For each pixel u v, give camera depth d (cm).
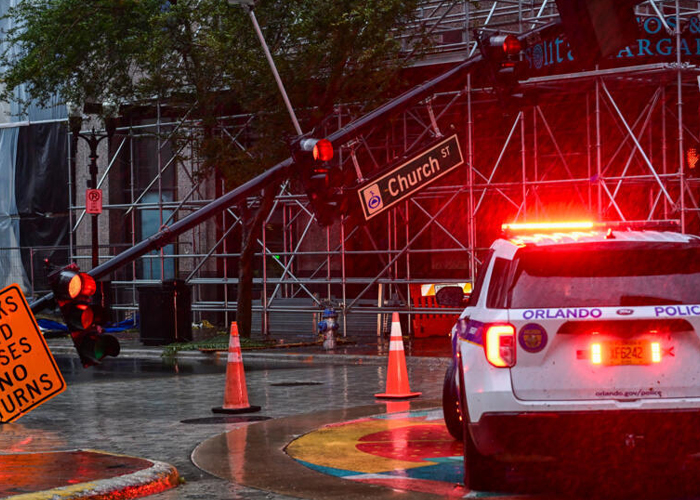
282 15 2936
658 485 1012
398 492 1012
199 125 3183
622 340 920
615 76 2733
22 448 1396
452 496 984
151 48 3069
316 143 1534
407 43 3169
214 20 2986
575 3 947
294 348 3062
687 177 2942
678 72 2652
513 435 924
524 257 954
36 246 4475
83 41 3300
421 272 3581
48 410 1814
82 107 3472
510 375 932
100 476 1054
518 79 1681
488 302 977
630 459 920
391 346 1867
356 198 1653
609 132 3169
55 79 3416
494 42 1647
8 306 736
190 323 3306
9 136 4512
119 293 4247
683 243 934
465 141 3375
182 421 1636
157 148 4184
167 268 4150
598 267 945
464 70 1670
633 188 3167
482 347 948
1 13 4625
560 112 3225
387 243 3647
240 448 1332
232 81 2967
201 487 1081
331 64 2905
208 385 2192
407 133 3478
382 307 3309
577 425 912
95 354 968
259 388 2097
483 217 3431
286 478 1112
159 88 3155
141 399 1964
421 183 1727
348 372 2416
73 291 963
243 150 3056
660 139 3139
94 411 1795
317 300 3397
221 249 3975
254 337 3425
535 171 2947
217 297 3994
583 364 923
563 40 2725
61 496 950
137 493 1024
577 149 3241
